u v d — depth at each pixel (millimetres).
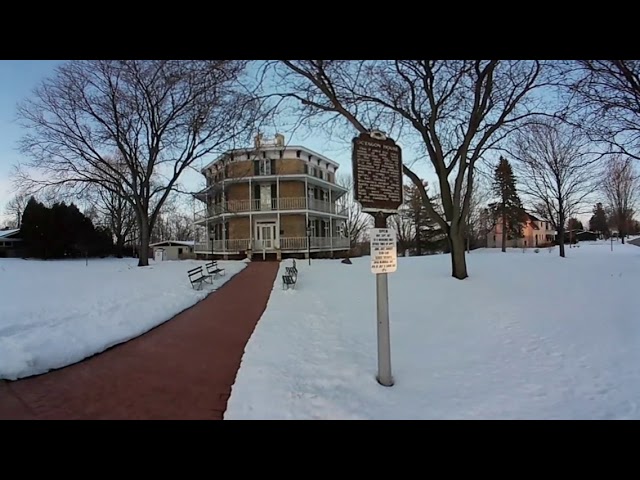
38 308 8695
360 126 11445
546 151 24016
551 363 5344
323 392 4379
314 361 5426
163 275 16562
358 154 4754
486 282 11422
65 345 6016
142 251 22688
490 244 61625
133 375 5082
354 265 20516
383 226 4938
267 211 29250
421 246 44562
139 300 10000
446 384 4723
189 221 69438
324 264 22312
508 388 4562
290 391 4348
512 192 37094
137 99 21625
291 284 13250
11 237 37062
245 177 29172
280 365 5203
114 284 13469
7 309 8523
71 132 22203
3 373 4910
